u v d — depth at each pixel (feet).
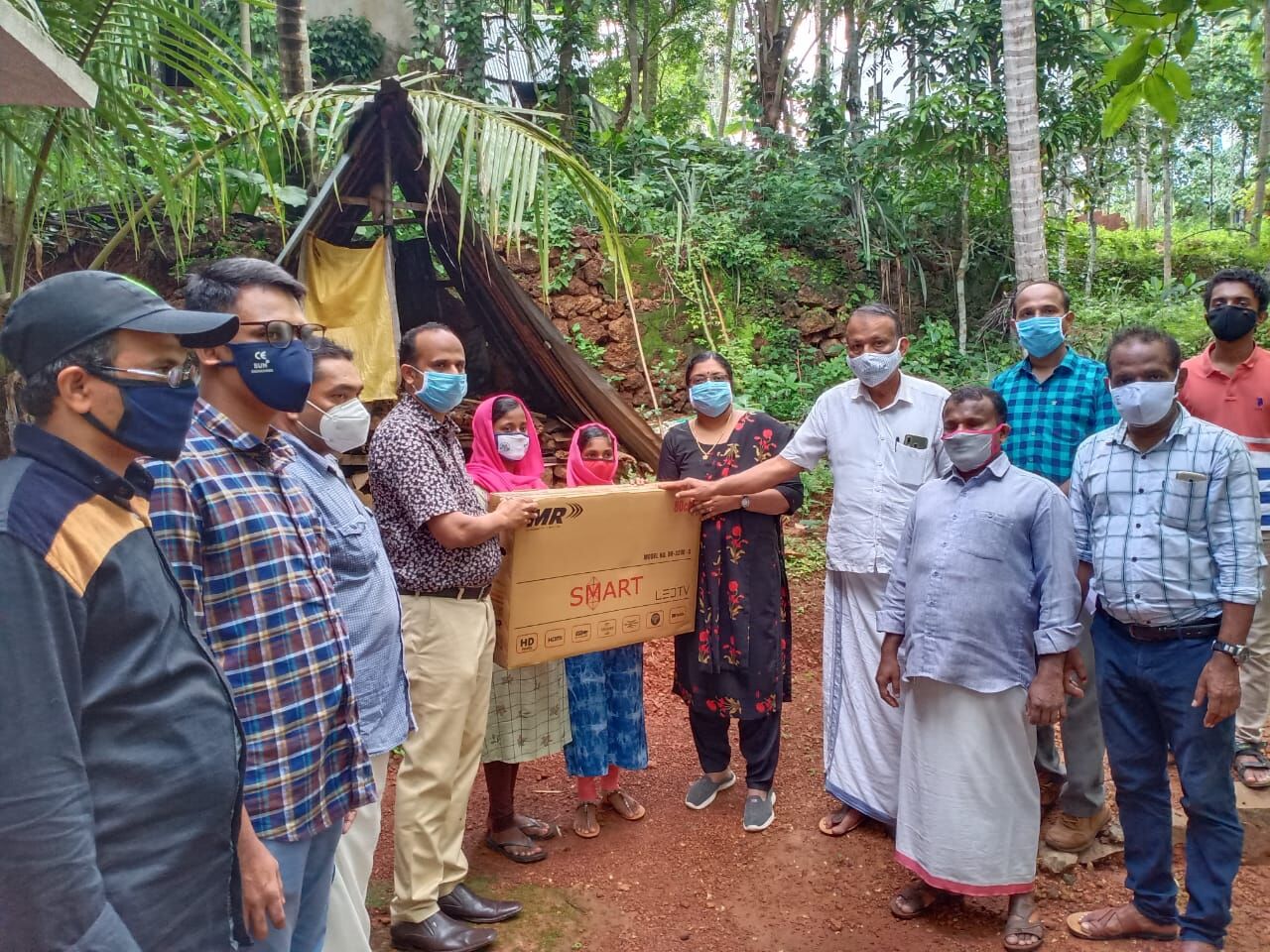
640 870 10.49
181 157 13.35
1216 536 8.29
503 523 8.75
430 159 16.89
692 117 50.16
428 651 8.63
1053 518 9.01
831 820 11.33
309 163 18.92
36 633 3.68
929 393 10.94
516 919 9.43
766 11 40.34
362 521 7.17
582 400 21.29
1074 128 29.68
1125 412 8.52
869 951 9.07
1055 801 11.41
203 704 4.44
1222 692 8.05
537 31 36.37
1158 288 37.17
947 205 33.32
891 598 9.98
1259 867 10.64
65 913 3.62
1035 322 10.41
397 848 8.77
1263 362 11.38
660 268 29.30
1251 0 7.48
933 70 31.89
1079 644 10.17
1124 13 7.64
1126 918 8.98
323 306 17.84
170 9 10.03
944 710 9.17
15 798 3.55
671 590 10.83
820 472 25.49
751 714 11.16
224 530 5.32
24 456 4.08
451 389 8.76
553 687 10.57
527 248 27.37
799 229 32.35
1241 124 41.81
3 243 9.94
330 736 5.88
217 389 5.67
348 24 37.99
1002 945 9.10
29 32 4.28
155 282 22.98
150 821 4.18
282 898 5.20
